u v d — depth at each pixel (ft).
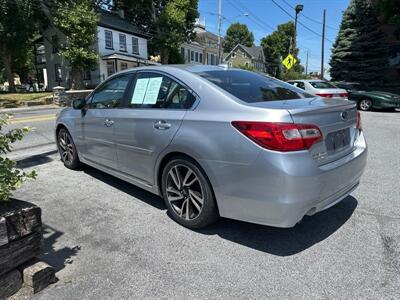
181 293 7.98
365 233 10.78
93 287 8.18
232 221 11.60
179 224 11.41
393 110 49.93
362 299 7.76
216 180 9.75
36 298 7.75
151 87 12.23
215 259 9.38
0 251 7.36
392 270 8.82
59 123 17.54
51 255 9.57
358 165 10.87
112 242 10.28
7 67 92.79
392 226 11.23
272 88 11.72
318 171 8.98
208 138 9.79
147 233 10.84
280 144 8.63
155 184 12.01
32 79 164.86
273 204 8.84
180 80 11.28
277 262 9.24
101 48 101.71
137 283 8.34
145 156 12.00
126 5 120.47
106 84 14.64
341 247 9.96
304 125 8.91
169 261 9.28
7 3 76.69
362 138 11.92
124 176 13.62
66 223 11.56
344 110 10.44
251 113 9.20
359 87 72.38
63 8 74.79
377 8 71.41
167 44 116.06
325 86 44.04
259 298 7.82
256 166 8.89
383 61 82.64
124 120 12.75
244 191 9.25
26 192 14.44
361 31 84.53
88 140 15.35
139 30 121.80
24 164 18.81
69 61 78.84
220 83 10.84
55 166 18.39
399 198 13.69
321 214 12.19
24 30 84.23
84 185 15.33
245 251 9.78
